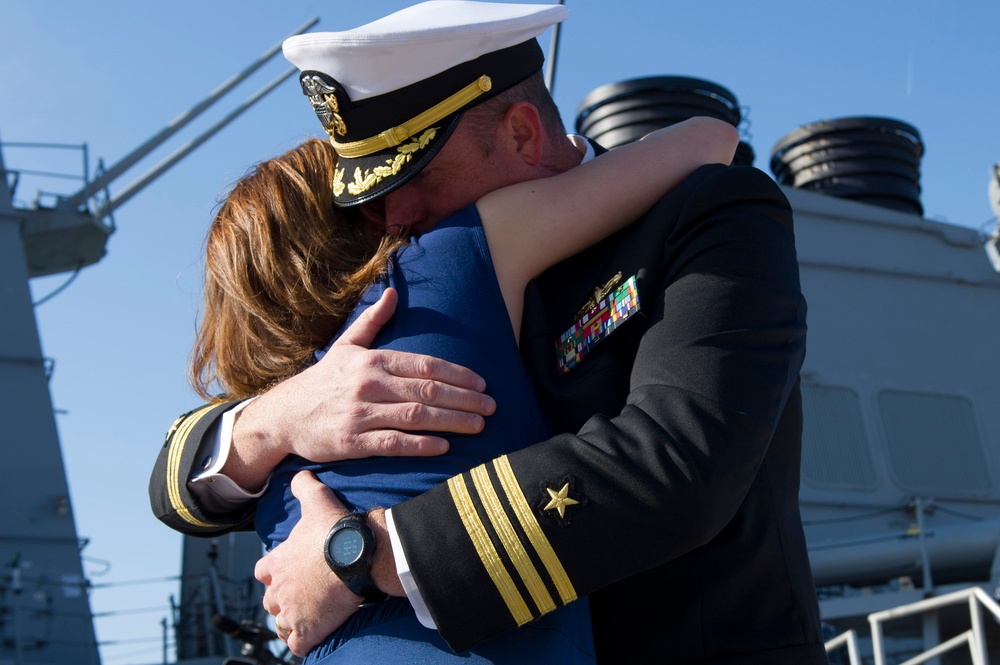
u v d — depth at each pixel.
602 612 1.61
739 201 1.58
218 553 10.87
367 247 1.77
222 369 1.79
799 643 1.53
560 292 1.71
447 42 1.71
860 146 10.75
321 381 1.57
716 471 1.35
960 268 9.90
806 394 9.12
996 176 10.32
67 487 11.86
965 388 9.38
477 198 1.74
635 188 1.68
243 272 1.73
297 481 1.55
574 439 1.41
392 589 1.41
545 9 1.79
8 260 12.55
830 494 8.76
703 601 1.54
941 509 8.64
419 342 1.56
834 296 9.55
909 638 6.89
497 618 1.36
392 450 1.49
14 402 11.99
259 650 5.40
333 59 1.73
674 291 1.51
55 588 11.27
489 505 1.38
